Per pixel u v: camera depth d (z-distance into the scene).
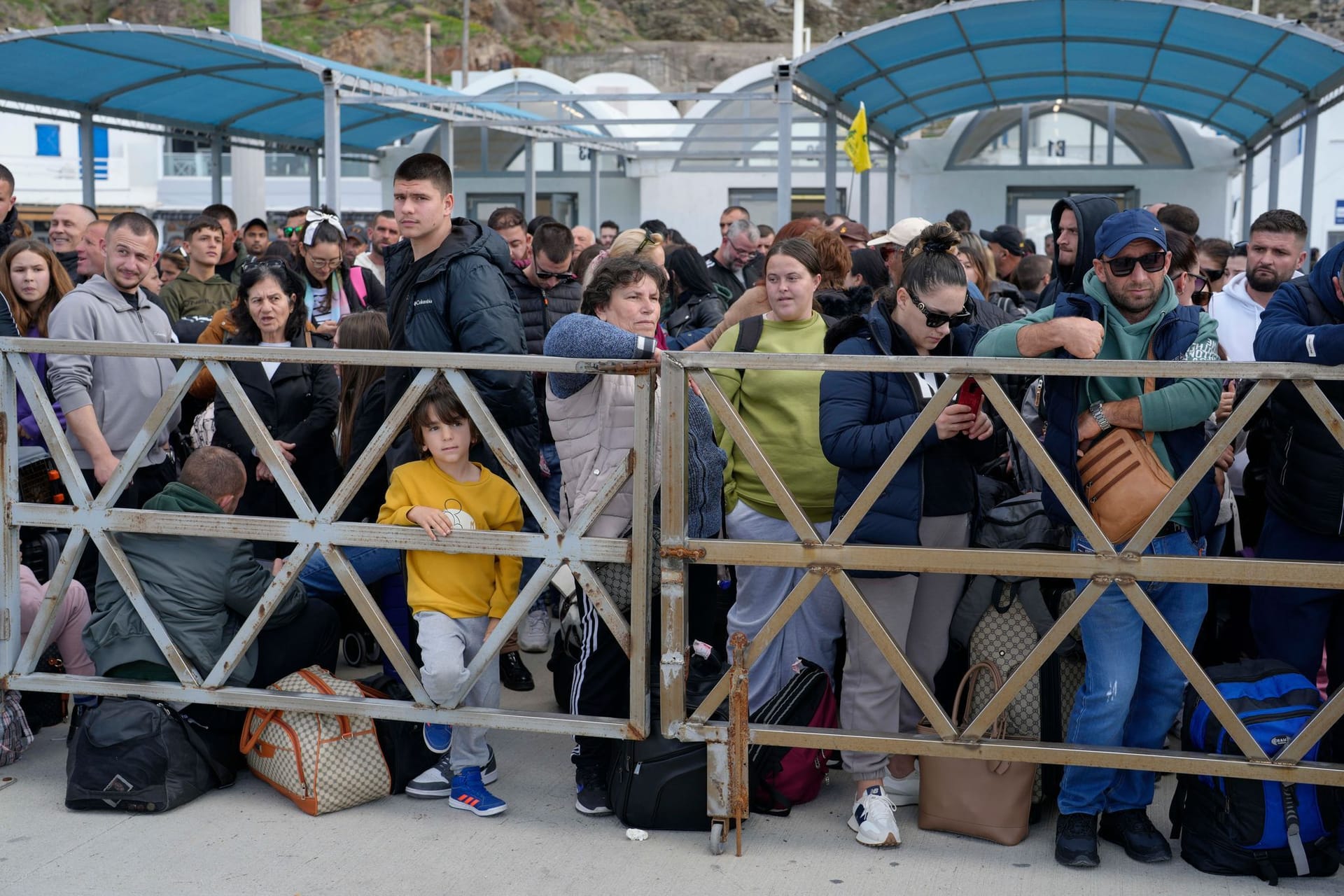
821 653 3.72
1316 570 2.96
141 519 3.57
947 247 3.36
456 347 3.79
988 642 3.50
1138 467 3.04
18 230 5.55
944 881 3.11
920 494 3.29
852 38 9.15
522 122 14.13
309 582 4.24
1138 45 10.20
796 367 3.10
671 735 3.29
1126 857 3.26
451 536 3.38
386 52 53.31
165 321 4.55
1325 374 2.86
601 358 3.28
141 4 53.81
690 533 3.34
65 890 3.04
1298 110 10.68
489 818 3.48
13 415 3.66
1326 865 3.12
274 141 13.73
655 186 17.75
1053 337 3.03
